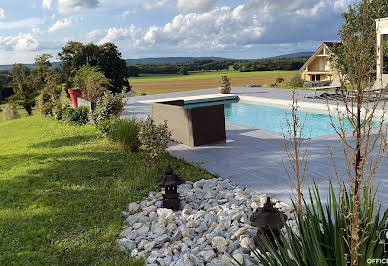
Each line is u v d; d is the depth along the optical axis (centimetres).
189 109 872
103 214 494
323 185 555
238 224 435
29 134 1282
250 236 402
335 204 238
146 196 569
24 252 397
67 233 444
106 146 927
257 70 7319
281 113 1504
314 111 1421
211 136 904
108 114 1199
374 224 211
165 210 488
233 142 902
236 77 6028
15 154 929
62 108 1509
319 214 251
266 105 1722
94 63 2923
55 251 399
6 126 1616
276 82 3309
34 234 441
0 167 802
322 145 802
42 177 690
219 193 549
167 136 713
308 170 633
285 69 7069
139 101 1969
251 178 618
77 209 515
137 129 872
